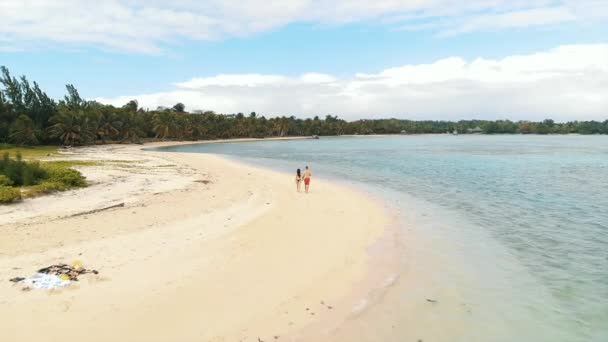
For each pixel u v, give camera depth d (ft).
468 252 46.78
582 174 128.77
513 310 32.32
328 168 157.79
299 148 343.26
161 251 44.93
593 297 34.50
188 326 28.94
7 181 78.79
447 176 126.41
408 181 113.80
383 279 38.47
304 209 70.44
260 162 188.75
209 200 76.48
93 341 26.76
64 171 90.27
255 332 28.50
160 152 257.55
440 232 55.57
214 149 325.01
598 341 27.73
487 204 76.33
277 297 33.99
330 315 31.27
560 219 62.95
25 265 39.42
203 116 538.06
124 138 382.42
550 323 30.30
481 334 28.78
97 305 31.53
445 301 33.94
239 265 41.09
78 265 38.99
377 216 65.67
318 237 52.13
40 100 299.79
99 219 58.65
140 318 29.78
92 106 366.02
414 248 48.21
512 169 147.84
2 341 26.40
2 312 29.94
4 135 265.34
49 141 300.20
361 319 30.76
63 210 63.41
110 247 45.91
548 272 40.27
